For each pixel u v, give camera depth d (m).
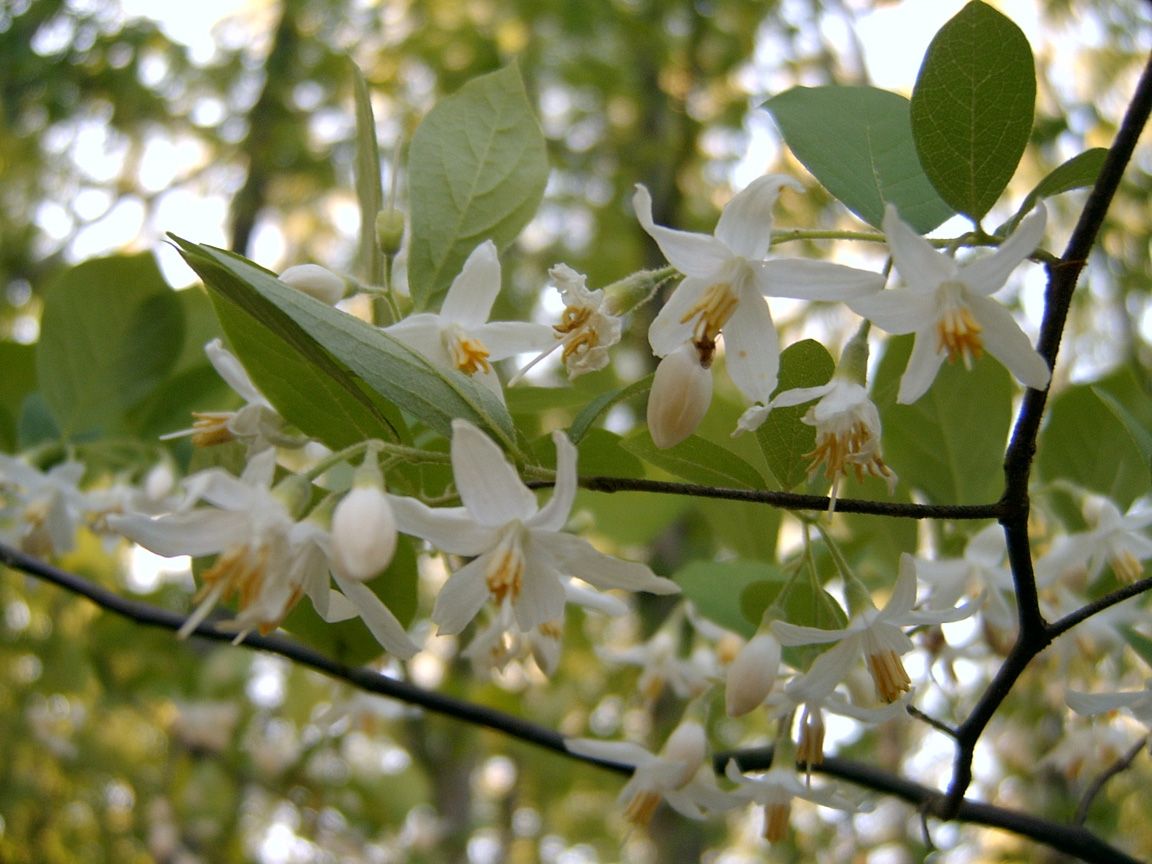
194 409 0.26
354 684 0.22
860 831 0.39
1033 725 0.32
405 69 0.97
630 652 0.25
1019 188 0.61
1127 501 0.23
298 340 0.16
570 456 0.14
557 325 0.17
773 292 0.16
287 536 0.14
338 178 0.94
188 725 0.51
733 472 0.17
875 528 0.23
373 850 0.59
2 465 0.24
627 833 0.22
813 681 0.17
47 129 0.85
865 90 0.18
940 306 0.15
